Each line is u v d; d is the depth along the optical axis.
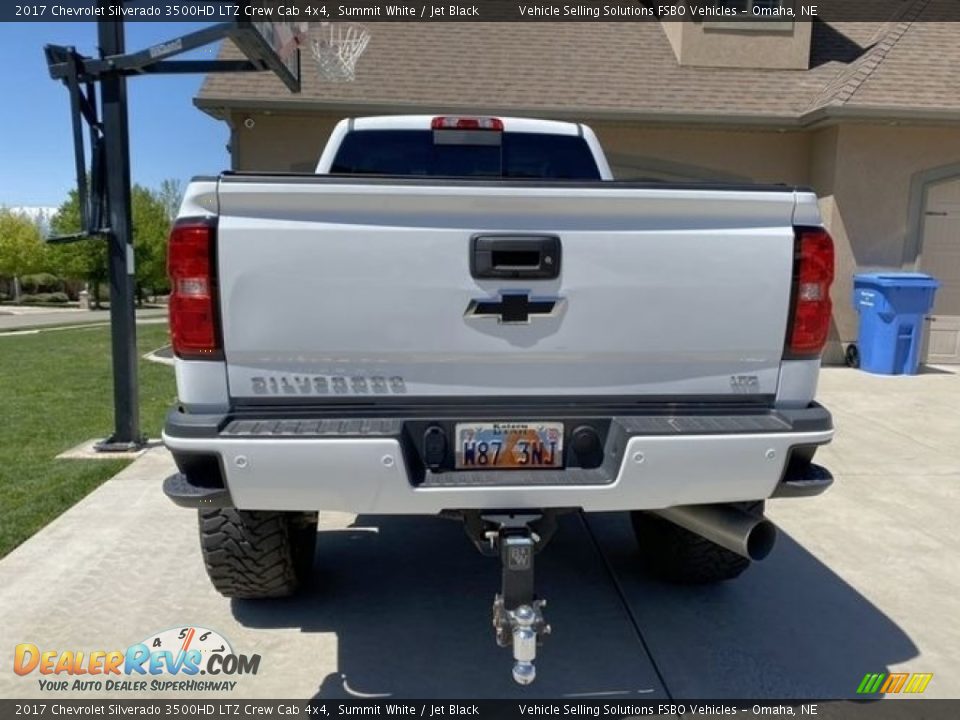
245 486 2.41
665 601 3.59
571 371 2.57
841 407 7.79
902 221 10.43
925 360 10.81
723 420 2.60
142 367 10.98
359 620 3.37
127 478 5.31
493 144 4.79
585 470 2.60
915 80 10.32
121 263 6.00
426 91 10.58
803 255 2.58
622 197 2.45
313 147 10.41
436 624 3.35
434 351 2.49
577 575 3.89
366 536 4.39
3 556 3.99
